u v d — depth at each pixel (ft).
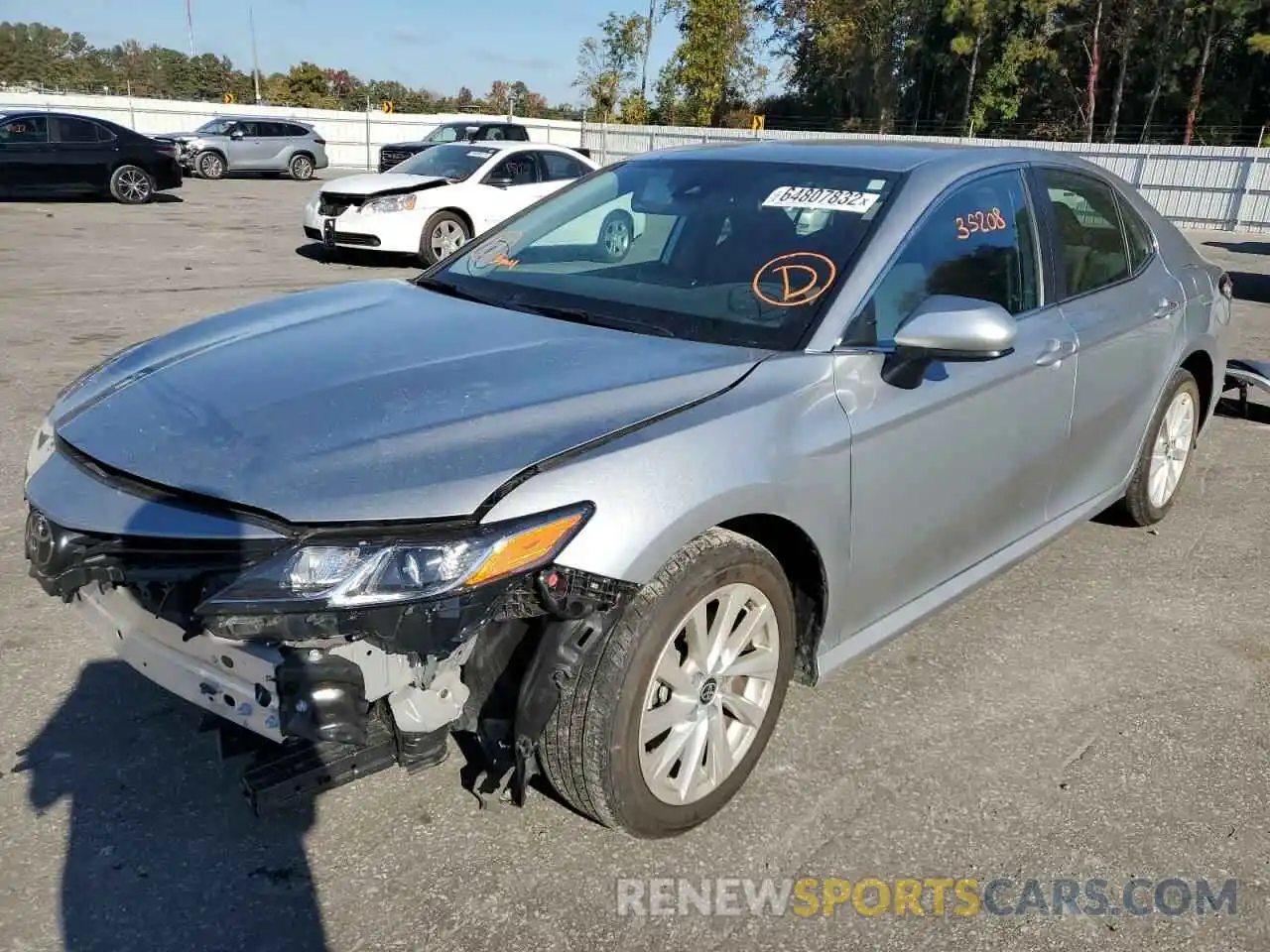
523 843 8.19
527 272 10.87
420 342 9.02
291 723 6.79
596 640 7.25
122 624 7.82
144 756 9.10
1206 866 8.30
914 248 9.82
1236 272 46.83
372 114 116.67
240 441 7.34
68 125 56.13
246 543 6.64
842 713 10.19
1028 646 11.75
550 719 7.46
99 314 27.63
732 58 141.08
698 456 7.51
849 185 10.41
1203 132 133.08
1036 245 11.51
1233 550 14.66
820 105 159.74
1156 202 76.84
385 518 6.61
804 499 8.26
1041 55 134.62
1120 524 15.26
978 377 10.04
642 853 8.14
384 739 7.53
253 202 63.36
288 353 8.87
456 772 9.04
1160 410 14.10
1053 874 8.14
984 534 10.92
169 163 59.98
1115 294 12.76
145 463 7.34
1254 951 7.46
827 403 8.55
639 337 9.11
